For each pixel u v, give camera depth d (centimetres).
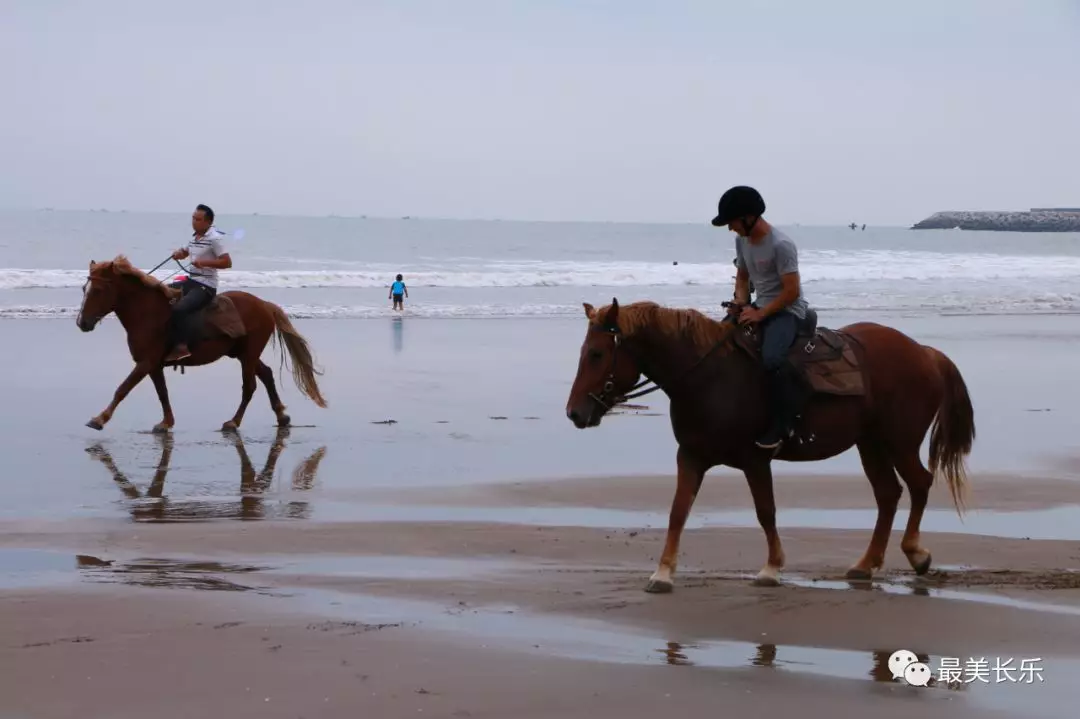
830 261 7138
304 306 3641
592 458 1385
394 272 5309
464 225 19688
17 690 584
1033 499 1179
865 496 1186
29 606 735
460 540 976
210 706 565
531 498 1163
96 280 1460
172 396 1831
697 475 805
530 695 584
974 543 988
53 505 1091
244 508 1094
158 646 655
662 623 718
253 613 728
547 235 12350
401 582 821
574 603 762
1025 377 2138
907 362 843
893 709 573
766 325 802
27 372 2047
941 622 717
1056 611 746
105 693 581
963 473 888
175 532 982
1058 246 13262
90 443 1422
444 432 1555
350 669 620
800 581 848
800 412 793
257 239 9600
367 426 1596
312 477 1250
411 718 552
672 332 773
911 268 6259
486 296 4225
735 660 648
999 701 586
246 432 1532
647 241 11206
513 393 1930
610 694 588
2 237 7950
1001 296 4434
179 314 1491
